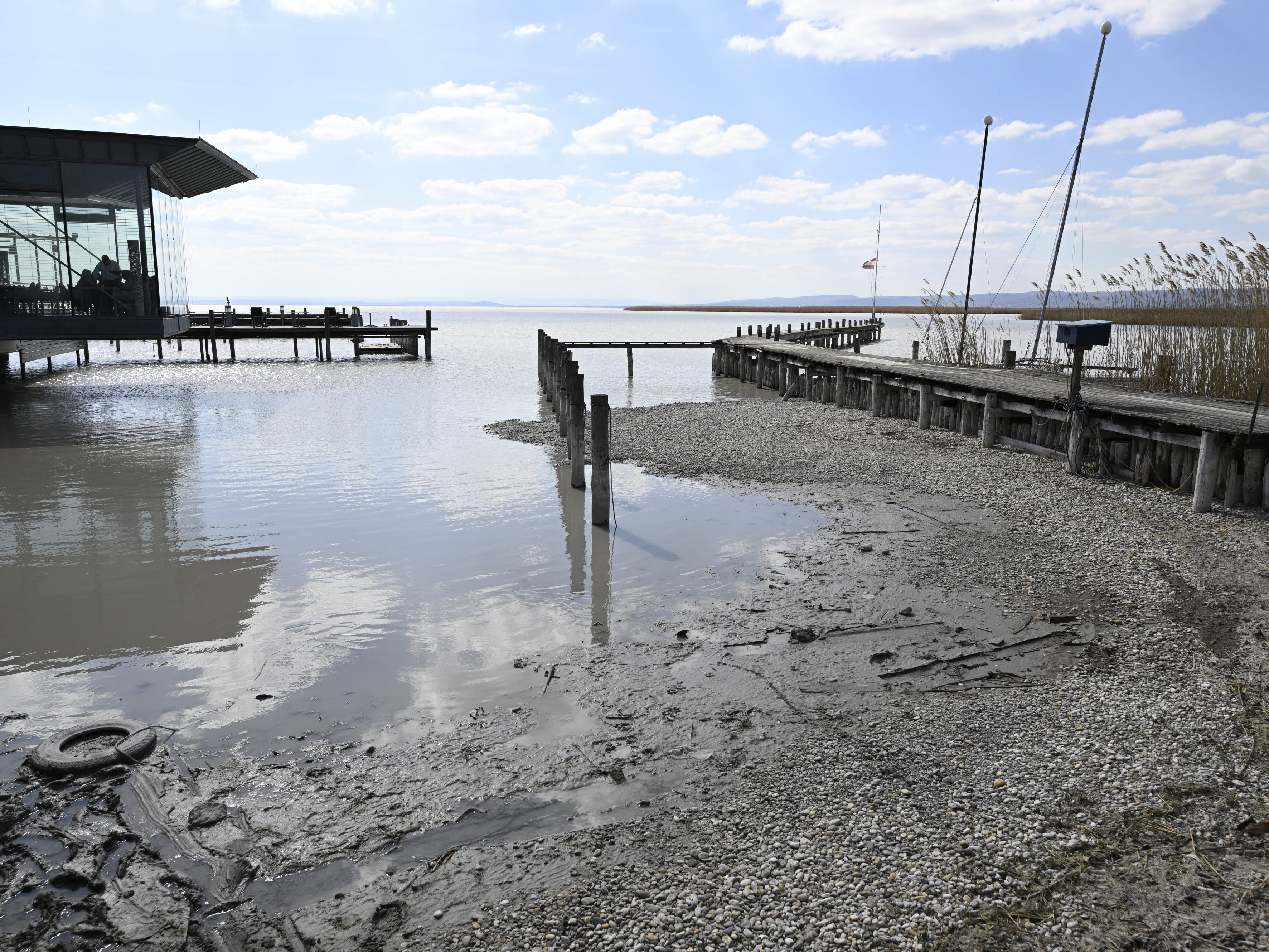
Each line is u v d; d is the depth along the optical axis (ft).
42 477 39.70
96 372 95.81
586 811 13.51
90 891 11.75
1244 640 18.70
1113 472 34.65
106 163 54.24
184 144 55.21
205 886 11.83
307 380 89.86
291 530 30.68
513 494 36.35
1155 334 45.85
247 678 18.72
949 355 67.72
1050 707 16.35
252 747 15.76
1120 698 16.47
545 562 26.94
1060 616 20.63
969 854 11.81
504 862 12.23
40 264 53.67
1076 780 13.60
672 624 21.63
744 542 28.60
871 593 23.22
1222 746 14.37
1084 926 10.28
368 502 34.91
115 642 20.75
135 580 25.34
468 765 15.03
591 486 32.68
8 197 52.80
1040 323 64.23
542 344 80.33
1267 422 29.78
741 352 93.50
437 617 22.35
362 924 11.02
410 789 14.30
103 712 17.19
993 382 44.21
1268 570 22.74
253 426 56.08
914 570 24.80
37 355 85.15
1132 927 10.23
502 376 96.63
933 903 10.82
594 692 17.89
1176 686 16.84
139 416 60.39
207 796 14.10
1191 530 26.84
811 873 11.55
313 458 44.73
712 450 44.27
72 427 54.90
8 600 23.53
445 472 40.93
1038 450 39.34
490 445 48.67
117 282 55.31
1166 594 21.80
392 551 28.22
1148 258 45.39
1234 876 11.07
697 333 245.45
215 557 27.55
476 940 10.62
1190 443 29.55
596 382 93.81
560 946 10.41
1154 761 14.01
